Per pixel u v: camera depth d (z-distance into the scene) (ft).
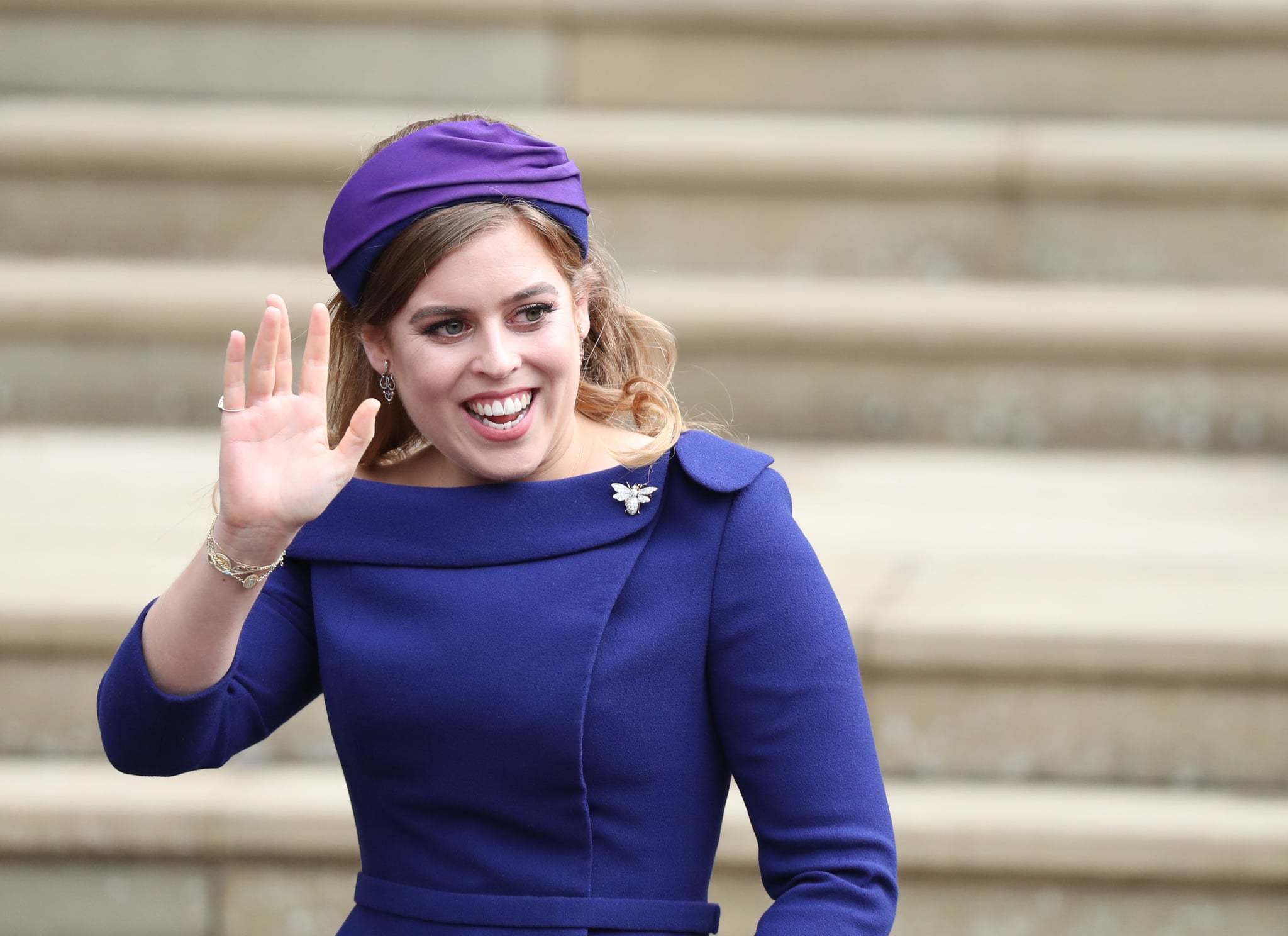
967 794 35.04
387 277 17.66
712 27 61.31
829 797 17.56
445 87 61.67
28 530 42.27
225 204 57.41
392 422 20.84
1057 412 52.85
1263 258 56.08
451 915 18.04
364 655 18.26
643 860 18.03
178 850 33.68
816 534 43.27
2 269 55.36
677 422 19.49
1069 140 56.85
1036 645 35.53
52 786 34.42
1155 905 33.22
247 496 17.08
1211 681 35.45
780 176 56.44
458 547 18.52
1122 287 56.39
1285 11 59.93
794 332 52.54
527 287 17.66
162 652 17.52
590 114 61.00
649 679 18.01
